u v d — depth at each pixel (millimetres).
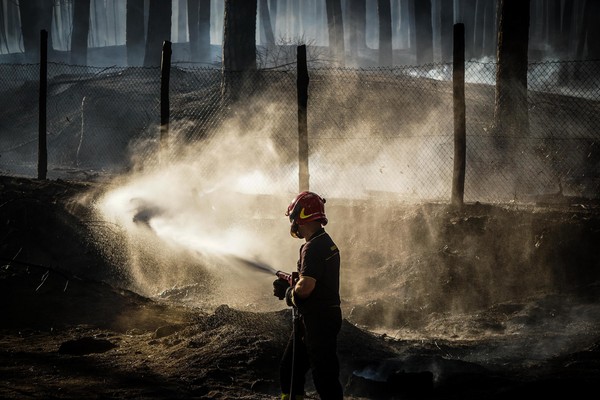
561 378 5750
